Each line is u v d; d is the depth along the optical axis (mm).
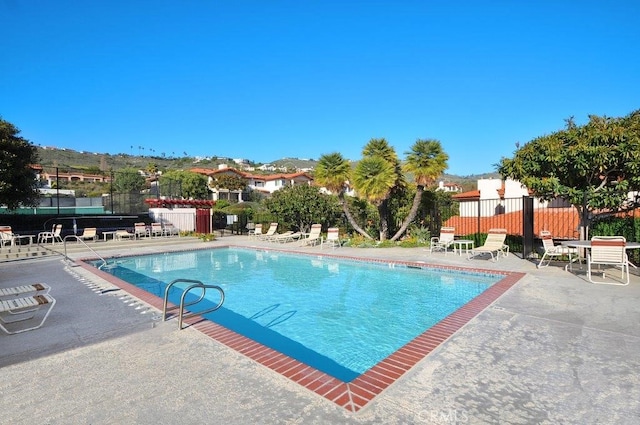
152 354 4125
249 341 4508
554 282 7621
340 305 7582
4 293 5949
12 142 17031
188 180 54562
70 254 14711
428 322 6441
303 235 20688
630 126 9102
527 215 11398
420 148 15367
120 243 18516
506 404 2922
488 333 4586
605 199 9125
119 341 4578
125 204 26562
